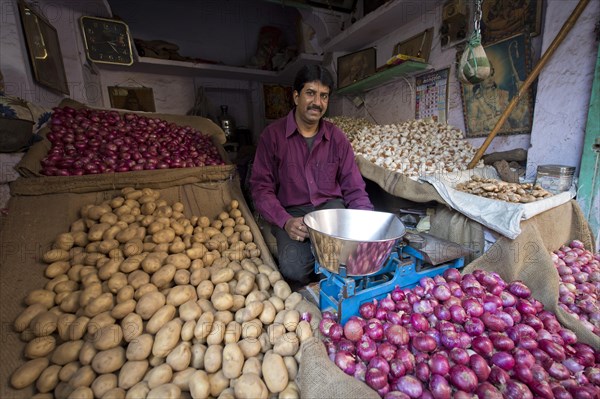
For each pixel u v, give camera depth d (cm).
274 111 521
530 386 76
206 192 186
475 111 217
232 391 76
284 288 113
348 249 85
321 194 164
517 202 133
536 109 176
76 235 118
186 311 91
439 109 247
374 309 97
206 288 104
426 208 174
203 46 469
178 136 223
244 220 175
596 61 146
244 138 473
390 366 79
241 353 83
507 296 105
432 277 117
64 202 136
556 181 155
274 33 489
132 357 79
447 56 236
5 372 77
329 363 79
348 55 345
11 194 129
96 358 77
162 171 168
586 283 131
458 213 153
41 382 73
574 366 82
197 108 446
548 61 168
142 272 101
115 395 71
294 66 418
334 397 70
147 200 148
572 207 157
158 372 75
